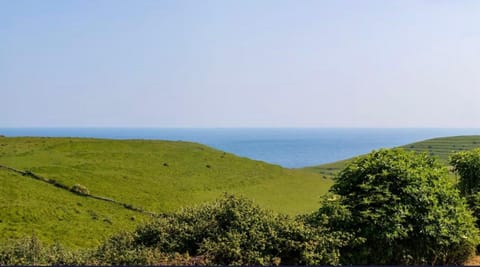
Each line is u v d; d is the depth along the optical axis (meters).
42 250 12.12
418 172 13.95
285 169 105.62
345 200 13.64
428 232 12.73
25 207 49.44
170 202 65.31
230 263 11.02
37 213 49.16
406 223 12.82
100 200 59.22
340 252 12.33
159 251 11.45
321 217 12.90
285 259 11.68
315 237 11.92
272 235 11.81
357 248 12.45
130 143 98.31
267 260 11.13
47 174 62.91
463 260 13.76
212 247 11.32
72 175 65.06
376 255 12.53
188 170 86.81
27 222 46.66
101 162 78.31
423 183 13.57
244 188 82.69
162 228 12.43
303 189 88.94
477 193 17.33
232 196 13.77
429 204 13.18
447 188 14.16
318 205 75.56
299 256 11.65
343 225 12.83
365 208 13.00
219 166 94.31
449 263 13.49
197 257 10.96
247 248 11.42
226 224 12.40
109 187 64.75
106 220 52.72
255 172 95.19
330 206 13.12
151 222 13.02
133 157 86.88
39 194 55.38
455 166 18.75
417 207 13.09
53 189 58.75
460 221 13.48
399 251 12.70
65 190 59.50
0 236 41.09
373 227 12.48
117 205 59.16
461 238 13.32
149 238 12.30
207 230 12.15
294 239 11.93
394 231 12.33
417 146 185.25
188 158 94.81
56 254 11.62
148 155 90.44
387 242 12.48
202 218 12.86
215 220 12.55
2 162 65.44
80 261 10.95
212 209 13.23
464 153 18.89
